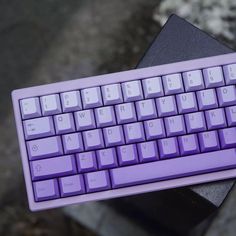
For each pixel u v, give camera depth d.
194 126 0.47
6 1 0.78
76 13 0.78
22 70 0.77
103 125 0.47
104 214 0.73
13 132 0.76
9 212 0.75
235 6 0.66
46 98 0.47
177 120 0.47
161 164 0.47
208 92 0.47
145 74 0.47
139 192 0.47
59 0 0.77
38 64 0.77
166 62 0.50
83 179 0.47
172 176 0.47
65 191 0.47
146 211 0.69
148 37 0.76
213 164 0.47
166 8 0.69
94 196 0.47
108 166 0.47
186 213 0.58
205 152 0.47
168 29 0.50
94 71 0.77
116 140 0.47
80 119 0.47
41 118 0.47
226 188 0.48
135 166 0.47
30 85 0.77
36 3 0.78
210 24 0.66
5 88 0.77
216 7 0.66
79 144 0.47
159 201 0.61
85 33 0.77
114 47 0.77
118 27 0.77
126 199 0.67
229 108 0.47
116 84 0.47
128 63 0.76
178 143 0.47
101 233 0.73
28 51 0.77
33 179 0.47
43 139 0.47
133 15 0.77
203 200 0.49
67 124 0.47
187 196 0.51
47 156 0.47
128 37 0.77
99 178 0.47
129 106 0.47
